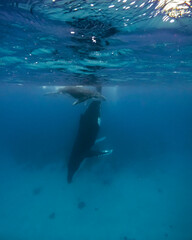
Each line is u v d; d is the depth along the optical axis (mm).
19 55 10539
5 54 10422
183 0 4824
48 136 32781
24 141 31828
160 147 31922
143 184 20500
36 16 5734
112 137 29703
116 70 14141
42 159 26531
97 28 6578
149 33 7160
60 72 14734
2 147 34469
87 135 10406
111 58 10805
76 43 8219
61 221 15078
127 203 17172
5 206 17266
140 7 5105
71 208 16719
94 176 21547
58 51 9469
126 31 6902
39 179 22219
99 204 17125
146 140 32781
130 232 13562
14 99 83062
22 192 19688
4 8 5262
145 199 17719
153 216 15250
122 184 20391
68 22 6121
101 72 14602
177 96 64250
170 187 19891
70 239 13156
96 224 14609
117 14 5527
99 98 8836
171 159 27953
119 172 22781
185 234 13039
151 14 5578
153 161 26469
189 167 25312
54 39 7758
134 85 27969
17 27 6637
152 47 9070
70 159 11047
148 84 27172
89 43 8227
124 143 29188
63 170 23484
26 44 8531
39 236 13508
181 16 5758
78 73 14820
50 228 14312
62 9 5223
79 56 10305
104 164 23500
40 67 13328
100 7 5086
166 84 27859
